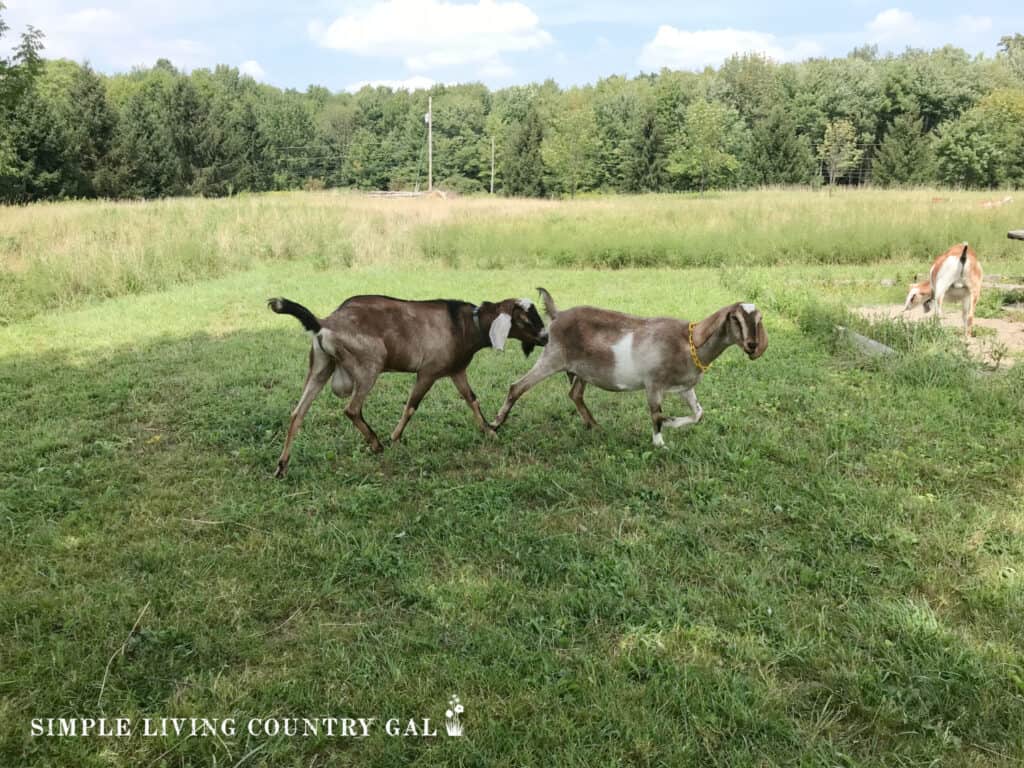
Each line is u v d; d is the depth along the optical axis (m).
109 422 7.09
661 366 6.02
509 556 4.68
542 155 55.53
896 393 7.57
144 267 14.64
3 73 21.50
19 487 5.62
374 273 16.19
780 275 15.55
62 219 19.75
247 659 3.74
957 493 5.38
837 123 53.69
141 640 3.83
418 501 5.47
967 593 4.15
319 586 4.36
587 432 6.72
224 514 5.21
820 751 3.12
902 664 3.56
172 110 56.53
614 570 4.41
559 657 3.71
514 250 18.05
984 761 3.07
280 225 19.56
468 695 3.46
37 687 3.50
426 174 83.81
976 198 29.05
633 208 25.94
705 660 3.66
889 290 14.05
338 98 144.12
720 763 3.08
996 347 8.86
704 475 5.76
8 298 12.33
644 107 67.38
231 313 12.01
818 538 4.79
